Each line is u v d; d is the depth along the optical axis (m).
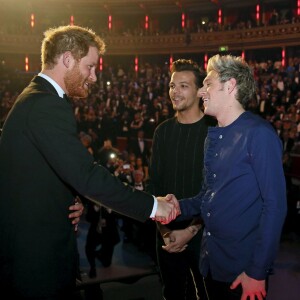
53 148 1.99
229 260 2.26
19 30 27.66
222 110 2.30
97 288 4.46
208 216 2.32
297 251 7.01
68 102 2.20
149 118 15.36
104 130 15.84
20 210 2.06
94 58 2.25
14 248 2.07
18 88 23.14
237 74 2.24
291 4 25.14
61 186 2.13
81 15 30.08
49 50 2.19
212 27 26.23
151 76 24.64
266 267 2.08
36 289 2.07
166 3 28.12
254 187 2.18
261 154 2.09
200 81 2.95
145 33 27.98
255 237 2.21
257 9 25.86
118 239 6.62
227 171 2.22
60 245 2.14
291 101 15.63
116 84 22.88
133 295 4.36
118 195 2.12
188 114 3.02
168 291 3.16
